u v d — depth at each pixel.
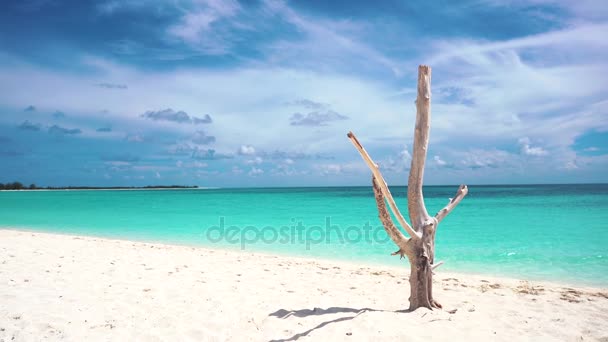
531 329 4.72
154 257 9.73
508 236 13.82
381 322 4.76
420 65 5.27
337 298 6.26
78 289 6.29
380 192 5.11
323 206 30.59
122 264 8.55
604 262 9.77
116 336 4.39
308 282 7.46
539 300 6.26
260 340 4.30
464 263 9.83
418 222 5.43
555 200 35.06
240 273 8.07
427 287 5.36
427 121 5.34
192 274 7.75
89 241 12.59
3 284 6.45
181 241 13.88
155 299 5.85
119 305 5.51
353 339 4.25
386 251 11.75
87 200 45.81
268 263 9.48
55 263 8.37
